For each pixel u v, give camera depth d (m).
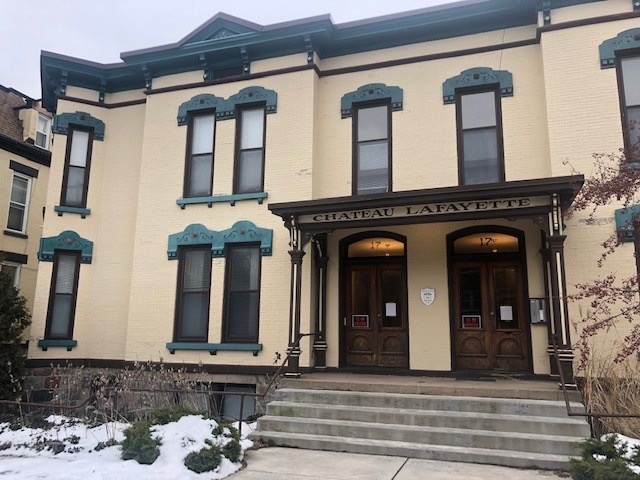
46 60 13.28
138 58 12.95
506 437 7.31
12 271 17.67
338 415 8.42
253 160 12.20
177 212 12.29
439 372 10.33
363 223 9.89
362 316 11.28
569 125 9.91
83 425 8.97
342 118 11.94
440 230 10.91
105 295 12.84
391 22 11.61
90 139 13.59
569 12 10.33
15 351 10.91
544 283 10.05
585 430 7.29
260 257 11.48
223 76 12.89
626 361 8.30
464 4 11.09
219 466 6.75
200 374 11.18
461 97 11.38
